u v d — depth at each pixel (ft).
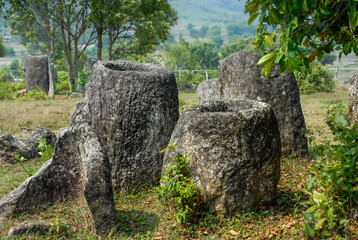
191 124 13.92
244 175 13.34
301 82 62.23
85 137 14.01
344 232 11.75
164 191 13.85
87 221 13.21
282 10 8.25
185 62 153.17
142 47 81.41
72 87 72.95
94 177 12.46
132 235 12.78
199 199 13.56
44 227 12.69
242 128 13.34
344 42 9.70
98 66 17.63
